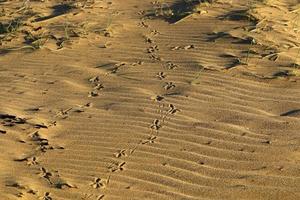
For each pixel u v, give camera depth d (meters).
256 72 6.73
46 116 5.99
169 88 6.47
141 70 7.02
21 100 6.42
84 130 5.67
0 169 5.02
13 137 5.58
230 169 4.89
